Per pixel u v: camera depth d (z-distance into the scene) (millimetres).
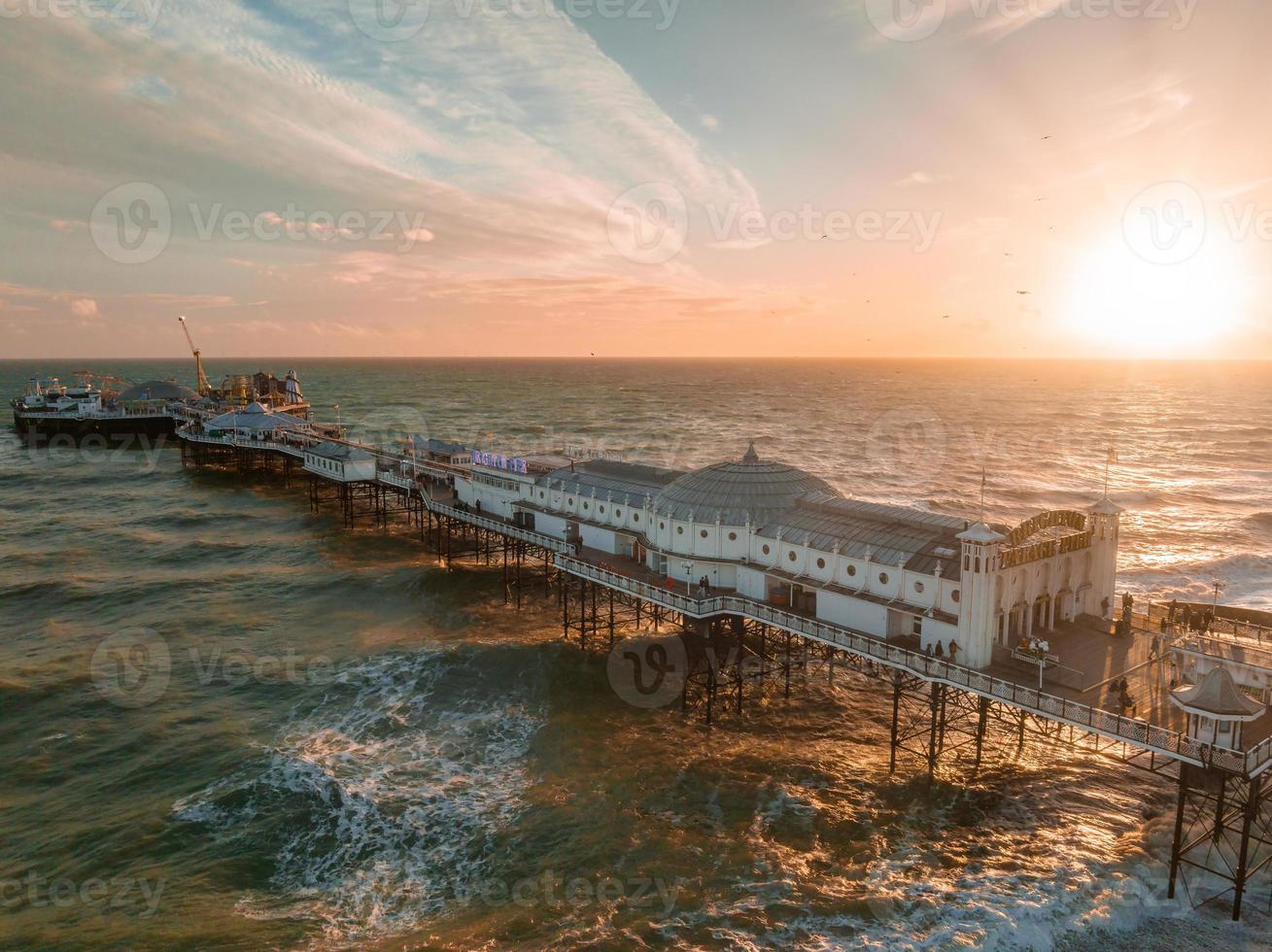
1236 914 32125
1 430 192625
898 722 48906
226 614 67500
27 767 43562
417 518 101062
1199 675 38219
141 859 36125
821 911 32344
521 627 63688
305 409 180125
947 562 43625
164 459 153625
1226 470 146375
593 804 40000
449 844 37125
